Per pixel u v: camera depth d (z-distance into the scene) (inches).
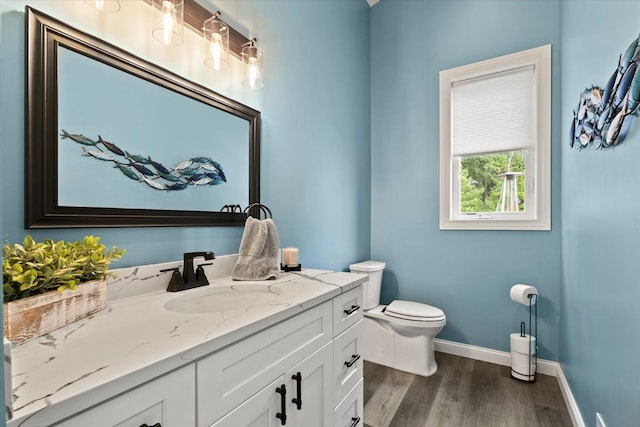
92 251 33.9
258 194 62.8
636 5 35.3
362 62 109.7
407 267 107.6
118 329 29.0
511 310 91.6
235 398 29.6
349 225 99.7
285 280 52.9
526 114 91.6
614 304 42.9
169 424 23.9
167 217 46.3
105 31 39.7
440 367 90.4
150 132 44.4
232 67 57.8
